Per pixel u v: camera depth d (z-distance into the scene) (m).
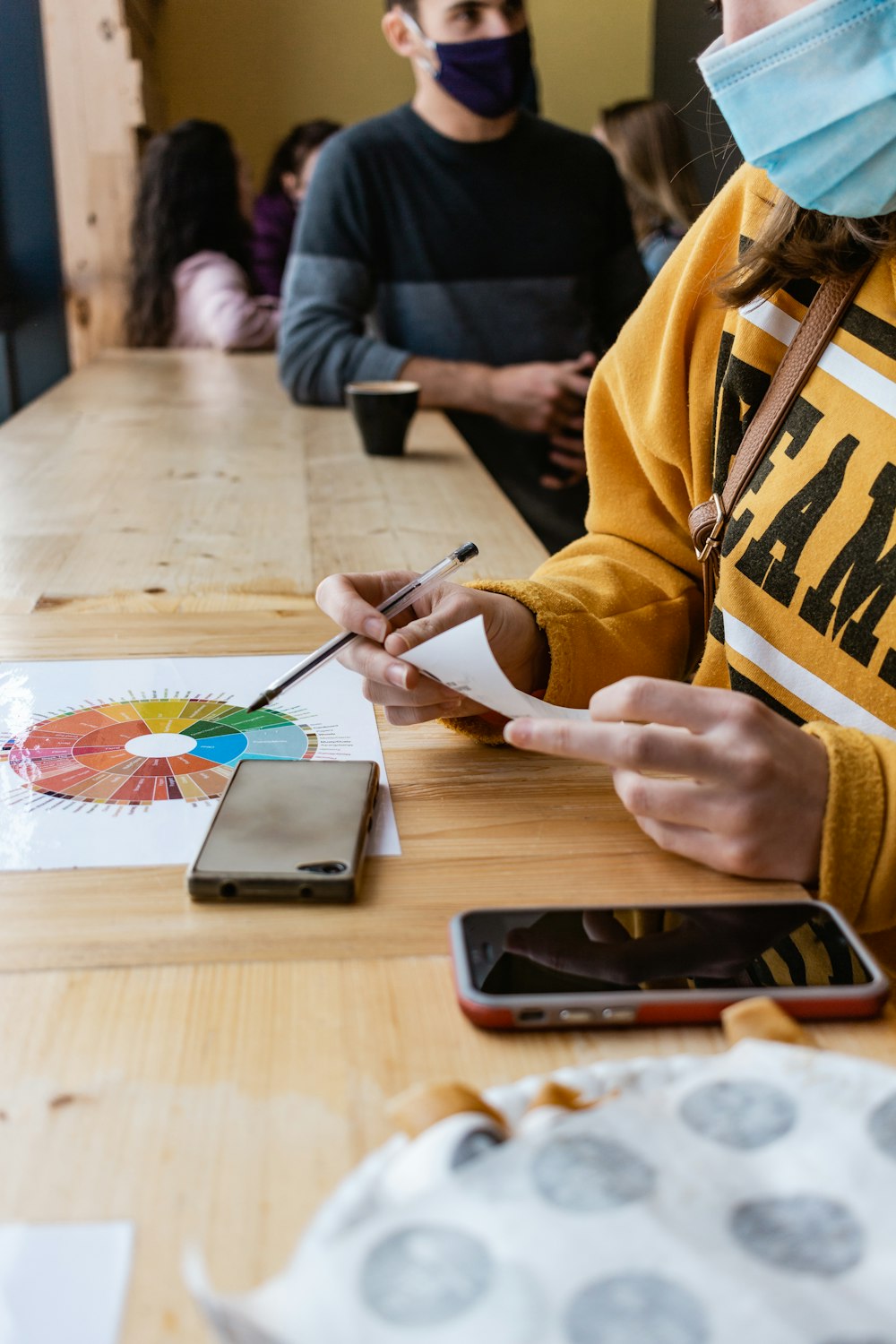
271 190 3.30
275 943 0.54
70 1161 0.40
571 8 3.41
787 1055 0.39
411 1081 0.45
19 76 2.82
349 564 1.22
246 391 2.34
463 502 1.53
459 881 0.60
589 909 0.55
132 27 2.88
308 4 3.26
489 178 2.31
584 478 2.39
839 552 0.78
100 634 0.95
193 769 0.71
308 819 0.63
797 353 0.82
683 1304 0.29
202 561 1.21
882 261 0.78
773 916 0.55
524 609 0.83
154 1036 0.47
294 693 0.84
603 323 2.54
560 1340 0.28
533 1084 0.41
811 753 0.60
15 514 1.39
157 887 0.58
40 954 0.52
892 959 0.71
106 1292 0.35
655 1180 0.33
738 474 0.86
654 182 3.04
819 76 0.69
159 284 3.03
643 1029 0.48
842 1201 0.33
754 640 0.83
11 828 0.63
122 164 2.96
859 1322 0.29
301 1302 0.29
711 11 0.84
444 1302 0.29
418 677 0.74
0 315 2.72
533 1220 0.31
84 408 2.10
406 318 2.38
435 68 2.22
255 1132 0.42
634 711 0.59
